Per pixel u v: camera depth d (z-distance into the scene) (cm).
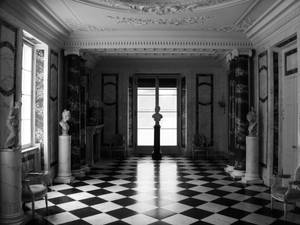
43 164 684
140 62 1128
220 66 1136
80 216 483
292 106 638
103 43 757
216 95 1145
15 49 507
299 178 486
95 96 1148
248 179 711
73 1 541
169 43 748
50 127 704
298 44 528
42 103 681
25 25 549
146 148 1192
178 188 664
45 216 483
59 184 699
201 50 787
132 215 488
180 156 1142
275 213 502
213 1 543
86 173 825
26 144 646
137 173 827
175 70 1152
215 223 455
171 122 1193
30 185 512
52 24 647
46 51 679
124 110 1151
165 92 1189
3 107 464
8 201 433
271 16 595
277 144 684
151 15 620
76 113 777
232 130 844
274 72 679
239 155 770
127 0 550
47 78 680
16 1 487
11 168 435
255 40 738
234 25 685
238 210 516
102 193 622
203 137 1102
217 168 905
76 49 770
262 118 730
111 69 1151
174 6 564
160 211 509
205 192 632
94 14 614
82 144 843
